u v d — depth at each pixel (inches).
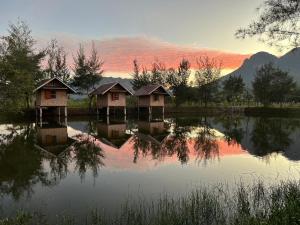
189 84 2438.5
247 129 1197.7
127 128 1197.1
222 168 559.5
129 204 369.1
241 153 705.0
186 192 417.4
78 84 2146.9
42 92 1545.3
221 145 813.9
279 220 268.8
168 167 566.9
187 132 1081.4
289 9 383.9
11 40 1317.7
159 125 1332.4
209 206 339.3
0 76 890.1
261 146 802.2
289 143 852.0
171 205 347.6
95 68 2153.1
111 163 596.4
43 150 722.2
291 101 2810.0
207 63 2481.5
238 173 523.8
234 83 2785.4
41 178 491.8
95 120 1593.3
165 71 2500.0
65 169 548.4
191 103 2461.9
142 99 2018.9
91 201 382.6
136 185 451.8
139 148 759.1
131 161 614.2
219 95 2632.9
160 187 441.4
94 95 1927.9
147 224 300.4
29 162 601.9
